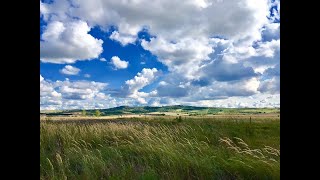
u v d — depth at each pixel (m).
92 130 10.52
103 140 9.59
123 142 9.02
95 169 6.27
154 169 6.17
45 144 8.67
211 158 6.61
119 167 6.36
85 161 6.47
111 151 7.48
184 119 12.84
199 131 10.26
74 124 11.86
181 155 6.82
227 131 10.36
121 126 10.83
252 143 8.97
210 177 5.83
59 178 5.73
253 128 11.15
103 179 5.91
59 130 10.45
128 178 5.82
